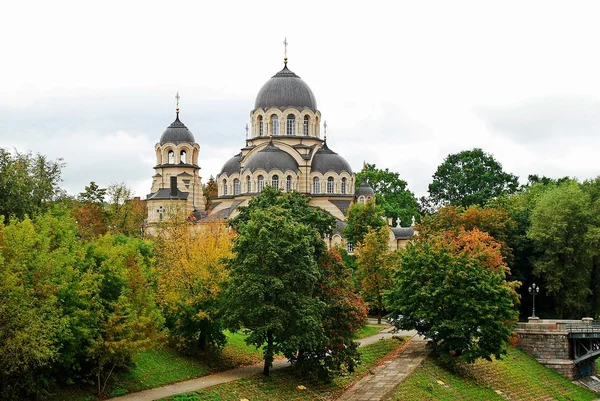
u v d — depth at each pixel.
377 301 129.38
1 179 81.25
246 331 79.62
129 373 72.12
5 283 54.75
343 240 157.62
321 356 81.38
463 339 97.31
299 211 100.75
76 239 80.19
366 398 80.88
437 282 99.38
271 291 76.06
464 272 98.00
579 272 129.50
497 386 99.31
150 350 80.06
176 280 81.44
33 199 87.81
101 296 67.81
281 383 79.31
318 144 185.75
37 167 93.88
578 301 127.94
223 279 80.50
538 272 129.00
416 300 100.00
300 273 77.00
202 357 84.19
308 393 79.19
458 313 97.62
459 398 90.12
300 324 75.50
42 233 63.69
